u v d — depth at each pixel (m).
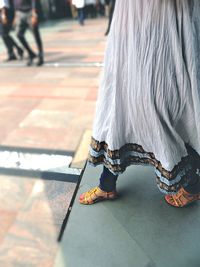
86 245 1.80
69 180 2.38
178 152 1.59
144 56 1.41
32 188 2.32
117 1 1.45
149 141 1.61
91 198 2.05
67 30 9.70
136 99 1.49
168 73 1.41
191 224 1.88
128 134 1.65
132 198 2.09
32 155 2.75
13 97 4.11
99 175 2.35
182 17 1.35
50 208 2.11
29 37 8.48
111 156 1.68
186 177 1.73
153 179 2.24
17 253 1.80
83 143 2.88
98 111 1.71
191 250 1.72
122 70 1.50
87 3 12.42
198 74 1.43
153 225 1.89
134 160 1.76
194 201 2.03
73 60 5.88
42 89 4.37
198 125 1.50
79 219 1.97
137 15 1.38
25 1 5.32
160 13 1.35
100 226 1.91
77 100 3.89
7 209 2.13
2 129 3.25
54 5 12.80
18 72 5.34
